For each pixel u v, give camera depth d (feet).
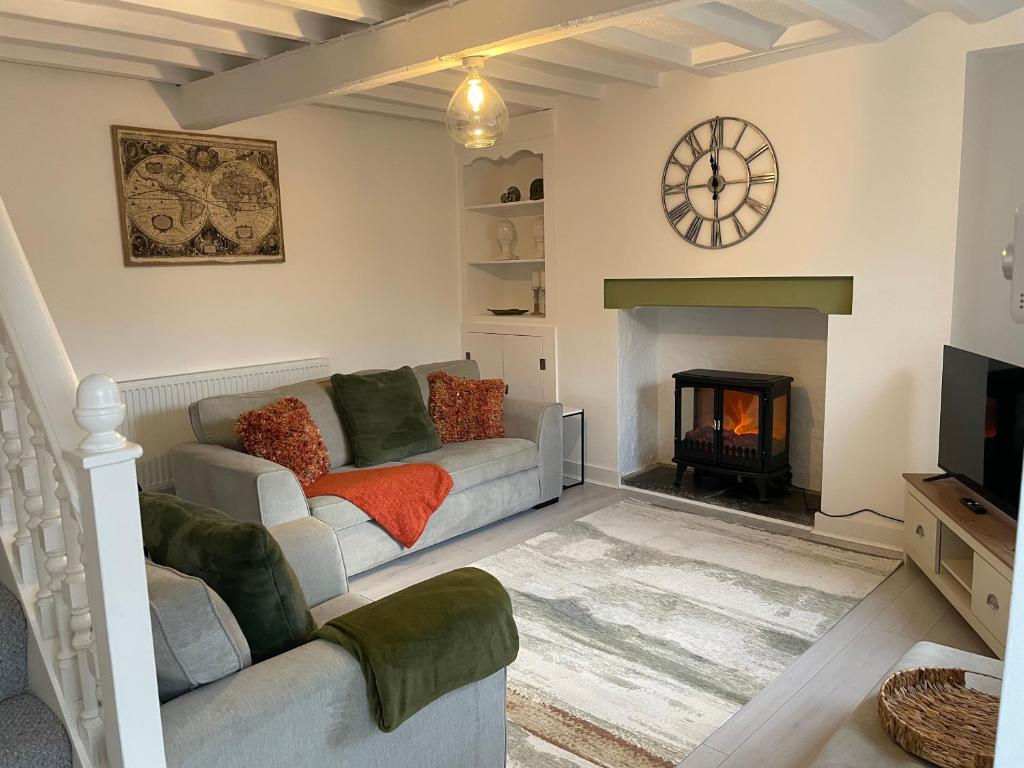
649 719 8.24
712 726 8.10
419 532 12.42
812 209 13.16
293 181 16.25
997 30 11.01
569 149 16.63
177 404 14.66
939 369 12.16
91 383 4.54
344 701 5.72
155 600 5.17
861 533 13.19
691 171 14.61
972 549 10.11
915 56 11.78
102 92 13.53
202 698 5.24
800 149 13.16
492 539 13.70
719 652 9.61
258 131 15.58
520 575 12.03
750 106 13.66
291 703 5.41
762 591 11.30
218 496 11.55
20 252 5.50
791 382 15.88
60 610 5.27
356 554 11.88
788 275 13.60
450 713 6.54
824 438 13.47
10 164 12.70
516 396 18.70
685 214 14.83
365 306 17.81
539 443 14.99
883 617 10.44
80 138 13.35
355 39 10.82
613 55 13.44
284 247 16.21
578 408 17.40
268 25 10.64
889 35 11.82
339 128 16.92
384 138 17.79
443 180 19.17
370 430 13.64
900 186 12.19
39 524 5.27
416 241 18.71
